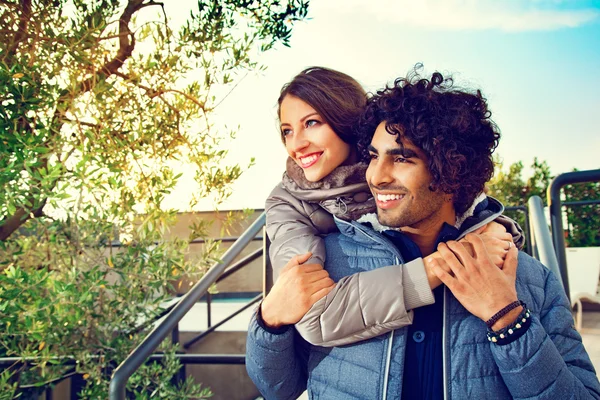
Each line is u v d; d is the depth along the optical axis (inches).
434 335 47.3
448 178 44.4
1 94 53.9
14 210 54.4
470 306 44.3
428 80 46.6
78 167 56.2
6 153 54.2
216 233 173.3
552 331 48.4
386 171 45.3
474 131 46.3
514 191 317.1
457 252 45.3
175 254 65.1
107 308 71.4
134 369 65.6
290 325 49.9
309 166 55.9
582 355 48.7
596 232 184.5
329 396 48.2
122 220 63.0
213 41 67.2
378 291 45.7
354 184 54.6
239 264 145.9
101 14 58.5
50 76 58.4
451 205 49.6
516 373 43.2
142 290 72.0
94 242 63.1
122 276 65.4
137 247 62.5
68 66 58.8
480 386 44.8
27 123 58.4
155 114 65.2
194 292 75.2
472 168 46.5
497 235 49.2
